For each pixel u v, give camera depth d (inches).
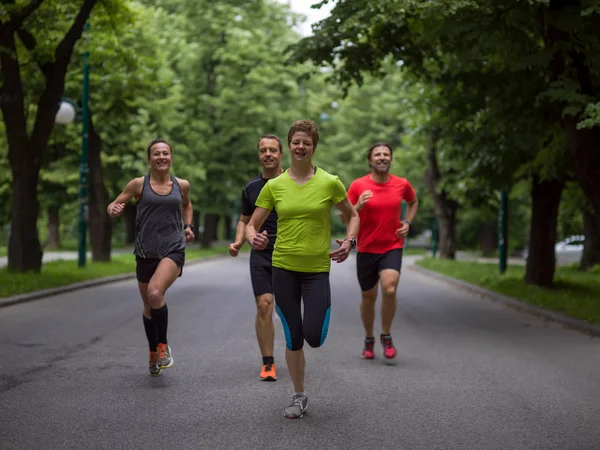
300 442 268.1
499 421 301.6
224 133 2292.1
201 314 683.4
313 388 364.2
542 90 694.5
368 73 786.8
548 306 730.8
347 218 318.0
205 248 2389.3
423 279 1289.4
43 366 412.5
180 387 360.8
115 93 1306.6
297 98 2393.0
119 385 364.2
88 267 1182.9
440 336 561.0
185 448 259.6
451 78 756.6
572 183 1155.3
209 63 2354.8
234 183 2314.2
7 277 877.2
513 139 815.1
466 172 937.5
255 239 306.5
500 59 712.4
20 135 971.9
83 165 1171.3
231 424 292.4
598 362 445.1
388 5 616.7
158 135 1815.9
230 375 392.2
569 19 600.4
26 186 974.4
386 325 446.3
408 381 382.9
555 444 269.4
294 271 308.0
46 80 990.4
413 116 1173.7
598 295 864.3
